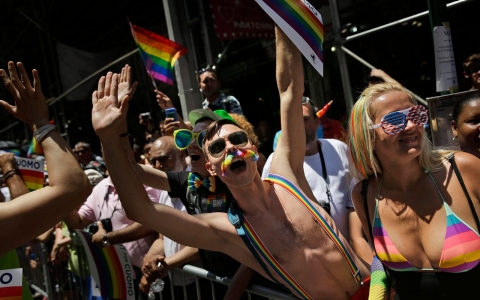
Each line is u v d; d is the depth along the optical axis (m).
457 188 1.78
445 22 2.79
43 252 5.44
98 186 3.83
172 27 4.50
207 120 2.63
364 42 5.64
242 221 1.98
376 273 1.94
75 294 4.65
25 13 9.27
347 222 2.90
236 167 1.95
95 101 1.95
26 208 1.57
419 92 5.25
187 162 3.66
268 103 7.50
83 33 10.36
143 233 3.22
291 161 2.16
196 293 3.08
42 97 1.77
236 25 5.08
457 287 1.73
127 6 9.23
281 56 2.17
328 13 5.79
